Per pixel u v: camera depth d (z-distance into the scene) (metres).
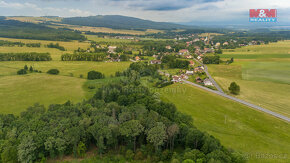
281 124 85.50
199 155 51.97
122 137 63.06
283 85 138.62
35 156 55.47
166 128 62.81
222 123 86.56
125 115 70.25
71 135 58.03
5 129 62.53
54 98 113.62
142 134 62.75
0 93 119.31
